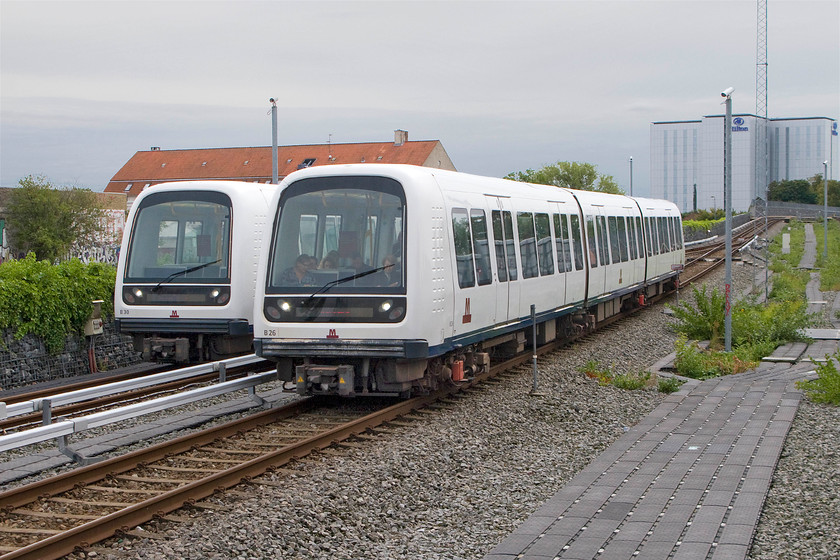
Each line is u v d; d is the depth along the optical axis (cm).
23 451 1041
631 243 2402
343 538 737
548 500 825
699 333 2078
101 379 1523
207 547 686
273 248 1202
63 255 4544
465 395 1356
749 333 2027
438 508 835
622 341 2003
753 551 679
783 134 15538
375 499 838
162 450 965
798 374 1581
